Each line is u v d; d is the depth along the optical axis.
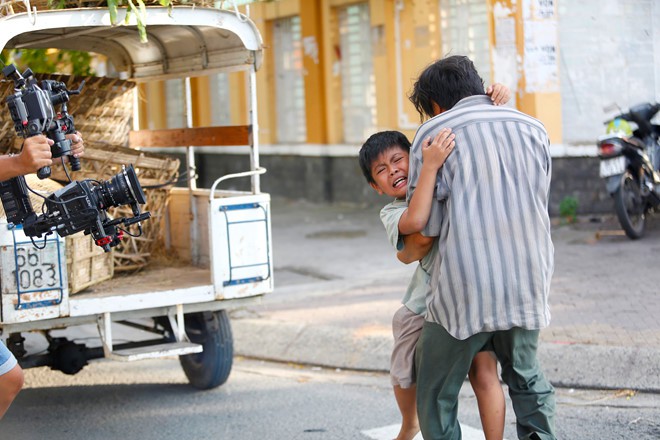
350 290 9.05
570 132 12.16
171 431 5.80
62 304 5.50
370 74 15.01
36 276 5.41
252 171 6.15
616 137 9.96
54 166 6.18
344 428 5.66
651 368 6.00
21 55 8.77
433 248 3.99
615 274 8.65
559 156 12.07
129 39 7.09
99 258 6.02
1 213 5.35
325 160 15.86
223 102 18.77
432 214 3.77
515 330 3.78
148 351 5.71
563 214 12.09
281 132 17.38
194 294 5.89
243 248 6.03
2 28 5.24
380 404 6.11
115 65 7.68
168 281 6.24
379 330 7.38
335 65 15.63
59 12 5.39
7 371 4.21
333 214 14.70
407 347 4.24
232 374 7.13
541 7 11.94
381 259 10.59
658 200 10.17
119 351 5.76
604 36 12.09
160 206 6.93
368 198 15.20
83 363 6.00
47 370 7.48
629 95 12.15
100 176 6.35
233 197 6.00
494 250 3.66
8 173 4.03
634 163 10.05
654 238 10.30
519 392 3.93
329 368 7.12
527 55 11.98
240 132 6.38
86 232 4.44
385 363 6.90
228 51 6.48
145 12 5.57
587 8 12.05
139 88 7.89
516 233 3.67
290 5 16.39
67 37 6.49
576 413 5.64
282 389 6.61
